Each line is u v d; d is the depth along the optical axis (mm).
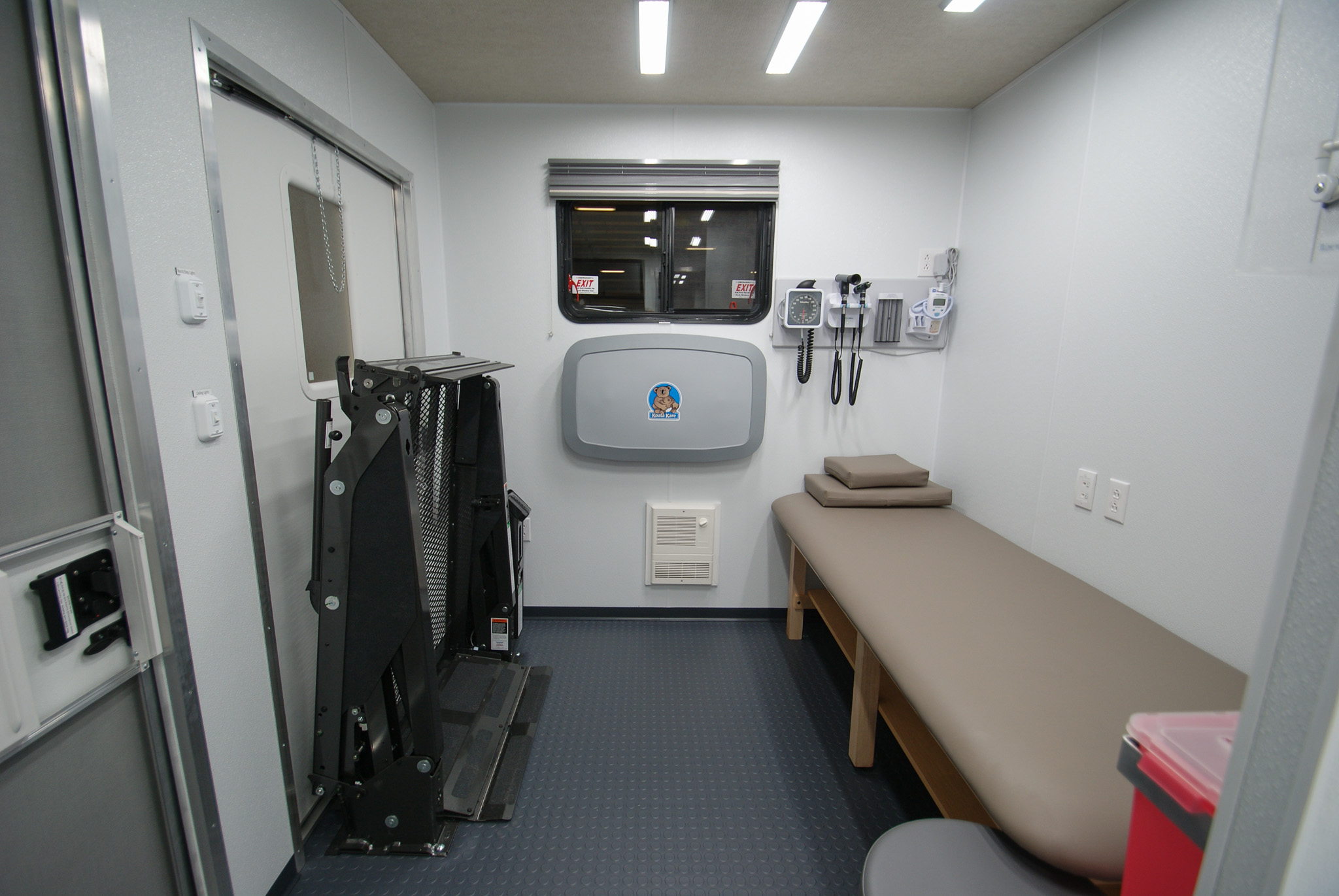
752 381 2664
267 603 1395
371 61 1947
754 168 2518
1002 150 2297
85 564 962
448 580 2219
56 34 893
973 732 1091
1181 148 1493
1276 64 974
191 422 1155
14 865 867
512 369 2717
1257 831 429
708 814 1702
